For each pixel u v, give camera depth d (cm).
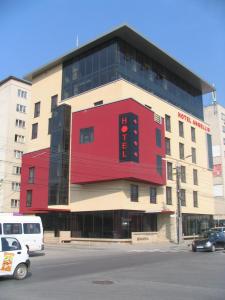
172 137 4944
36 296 1021
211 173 5803
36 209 4169
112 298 994
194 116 5612
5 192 6656
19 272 1349
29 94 7319
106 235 3875
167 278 1374
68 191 4300
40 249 2569
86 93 4466
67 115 4512
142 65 4697
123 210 3825
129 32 4278
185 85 5631
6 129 6894
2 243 1334
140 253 2792
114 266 1805
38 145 4909
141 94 4459
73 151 4244
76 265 1872
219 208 7438
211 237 3136
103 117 4031
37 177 4634
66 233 4153
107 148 3906
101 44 4497
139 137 3897
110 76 4294
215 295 1043
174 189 4775
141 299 984
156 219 4506
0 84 7425
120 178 3734
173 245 3769
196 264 1886
